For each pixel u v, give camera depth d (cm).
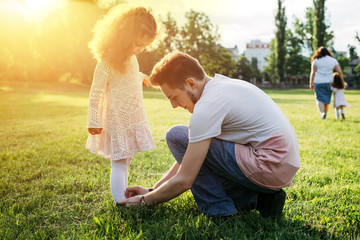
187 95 167
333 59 699
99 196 219
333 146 385
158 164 307
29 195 223
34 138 466
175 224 164
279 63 5309
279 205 176
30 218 183
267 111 164
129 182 252
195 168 162
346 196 208
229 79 176
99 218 174
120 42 200
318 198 207
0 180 255
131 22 198
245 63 6638
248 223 171
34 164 309
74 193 227
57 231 166
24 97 1734
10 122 671
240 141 169
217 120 158
